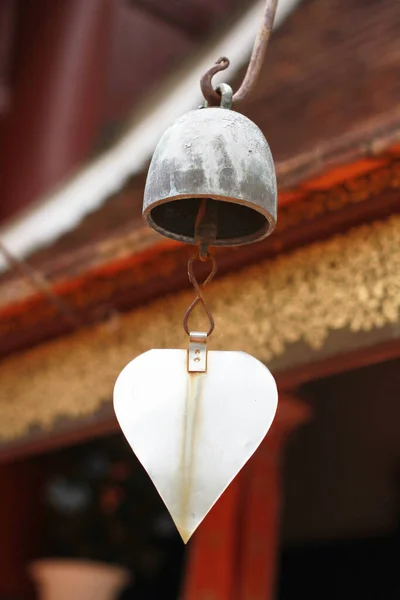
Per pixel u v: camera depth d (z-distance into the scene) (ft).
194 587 17.15
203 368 6.58
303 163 11.74
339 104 20.16
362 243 12.37
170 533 25.54
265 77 21.49
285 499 27.76
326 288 12.71
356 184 11.78
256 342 13.47
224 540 17.19
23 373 18.33
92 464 25.05
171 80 23.16
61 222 21.26
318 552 26.86
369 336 12.05
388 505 25.04
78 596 23.20
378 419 25.12
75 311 16.34
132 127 22.52
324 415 26.30
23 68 32.17
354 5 21.24
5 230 22.34
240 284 13.94
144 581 30.53
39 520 26.14
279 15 21.94
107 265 14.74
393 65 20.02
